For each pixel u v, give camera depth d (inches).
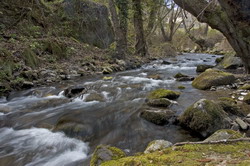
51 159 106.3
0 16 374.0
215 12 199.9
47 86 257.6
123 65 406.0
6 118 161.9
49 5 513.7
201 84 213.8
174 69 387.5
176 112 144.3
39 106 186.5
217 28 207.5
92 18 586.2
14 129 143.6
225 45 847.7
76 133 129.5
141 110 153.6
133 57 503.8
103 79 297.0
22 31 382.9
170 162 64.7
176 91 199.6
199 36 1039.6
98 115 153.9
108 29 639.1
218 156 66.4
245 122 120.0
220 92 189.3
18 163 104.0
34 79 267.9
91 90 226.4
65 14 526.6
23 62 283.1
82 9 567.8
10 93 224.1
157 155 72.2
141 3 510.6
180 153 71.6
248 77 233.9
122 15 485.7
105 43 619.8
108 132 130.0
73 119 147.8
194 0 203.8
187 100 171.3
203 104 120.5
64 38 478.6
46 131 136.3
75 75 317.4
